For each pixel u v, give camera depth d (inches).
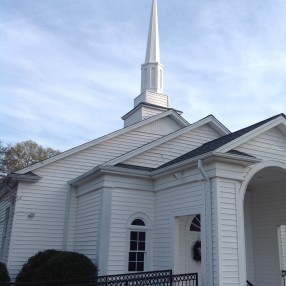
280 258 519.8
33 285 407.2
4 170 1072.2
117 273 447.8
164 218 468.4
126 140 645.9
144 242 480.7
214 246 367.9
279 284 505.4
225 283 353.7
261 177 502.6
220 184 383.6
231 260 364.8
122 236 465.1
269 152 430.3
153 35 848.9
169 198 463.8
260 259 546.6
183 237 456.1
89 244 494.0
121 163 512.1
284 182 526.0
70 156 603.8
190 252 456.4
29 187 570.9
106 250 449.7
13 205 562.3
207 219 382.6
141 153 534.9
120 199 476.4
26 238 550.9
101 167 467.5
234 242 372.5
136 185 491.5
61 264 407.8
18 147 1302.9
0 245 644.1
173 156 562.6
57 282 390.3
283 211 522.9
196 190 411.8
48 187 581.0
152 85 805.9
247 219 573.3
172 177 461.4
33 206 565.9
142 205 488.4
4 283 394.9
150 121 670.5
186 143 584.4
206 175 391.2
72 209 580.1
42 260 489.1
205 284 365.1
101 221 458.6
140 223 483.8
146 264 471.2
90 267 421.7
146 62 825.5
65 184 591.5
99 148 624.1
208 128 617.3
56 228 570.6
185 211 425.7
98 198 487.8
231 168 393.1
